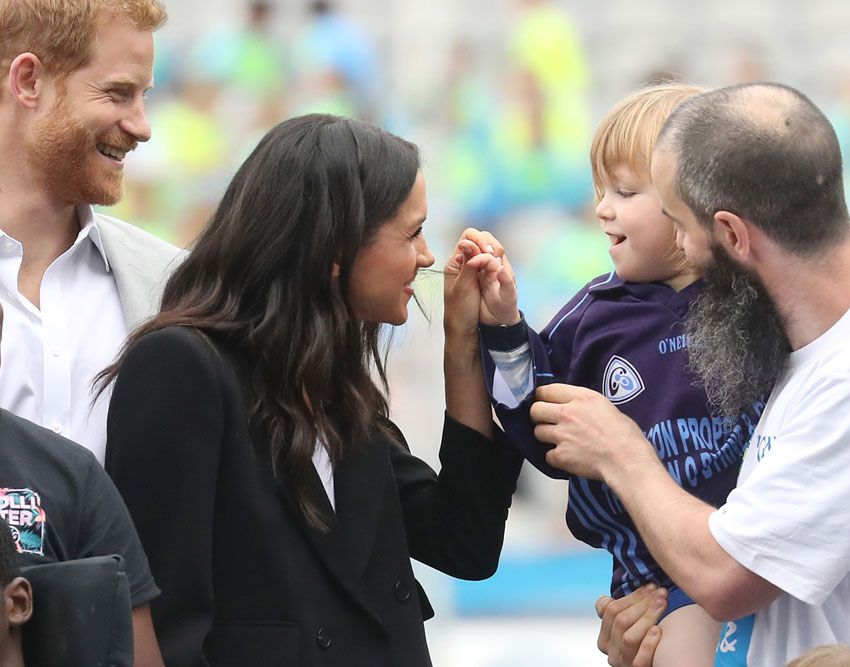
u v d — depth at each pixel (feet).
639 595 35.73
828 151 30.35
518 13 135.44
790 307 30.83
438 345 93.97
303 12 130.52
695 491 34.99
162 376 30.91
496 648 82.94
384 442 34.24
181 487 30.40
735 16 140.67
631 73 136.87
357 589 31.89
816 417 29.48
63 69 34.01
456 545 35.91
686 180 31.37
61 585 26.37
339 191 32.30
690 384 35.29
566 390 34.94
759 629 31.58
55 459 29.04
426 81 130.82
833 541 29.19
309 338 31.99
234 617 30.89
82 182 34.68
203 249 32.86
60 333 34.50
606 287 37.47
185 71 128.06
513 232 120.47
